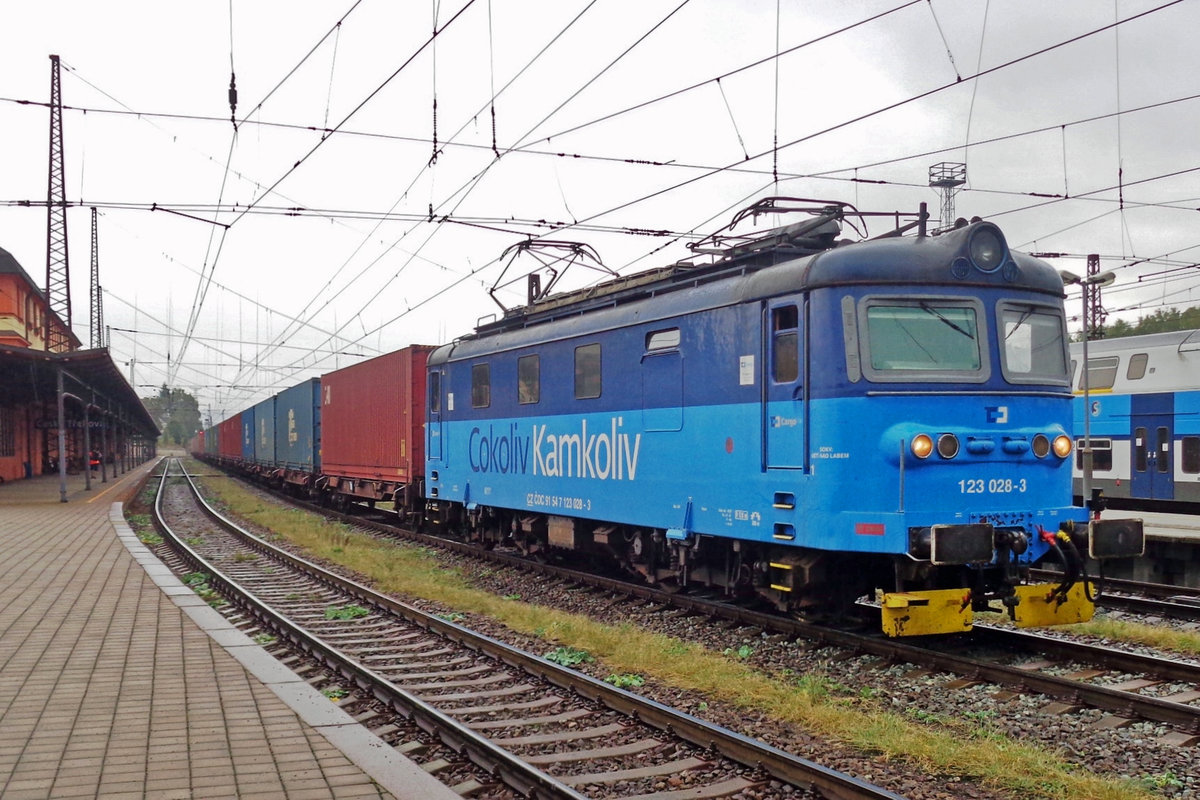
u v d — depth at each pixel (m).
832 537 8.61
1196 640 9.32
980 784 5.55
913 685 7.83
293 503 32.34
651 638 9.31
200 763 5.30
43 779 5.03
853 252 8.80
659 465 11.22
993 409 8.86
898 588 8.57
